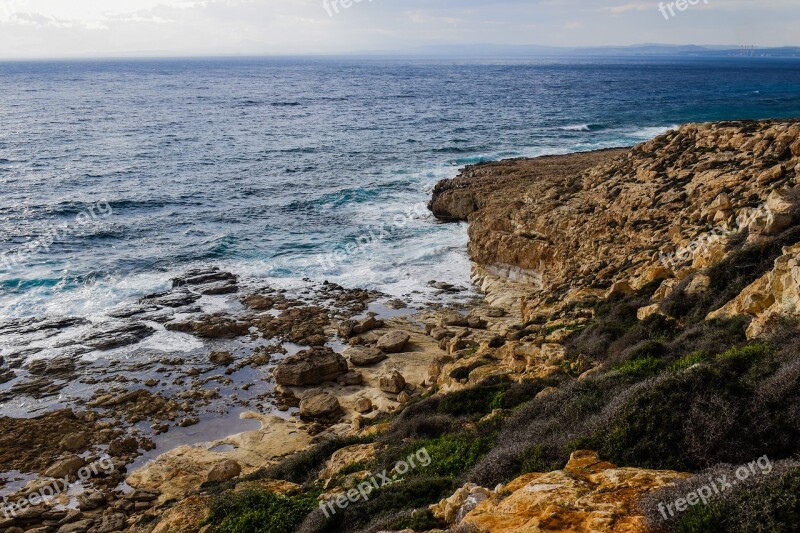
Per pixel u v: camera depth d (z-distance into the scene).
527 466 11.63
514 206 45.44
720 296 18.17
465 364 22.62
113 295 36.19
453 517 9.83
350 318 34.16
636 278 25.41
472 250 42.72
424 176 66.81
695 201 31.84
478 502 9.70
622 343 18.23
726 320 16.09
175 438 23.28
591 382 14.89
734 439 9.95
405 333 31.36
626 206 36.31
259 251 44.28
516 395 17.84
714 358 13.19
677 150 41.59
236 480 18.56
